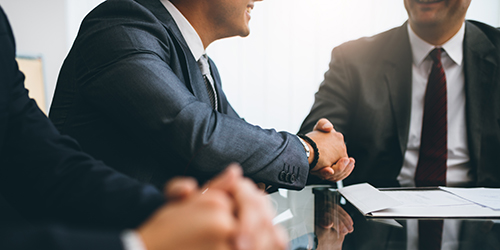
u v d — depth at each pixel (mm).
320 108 1530
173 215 228
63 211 379
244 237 217
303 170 692
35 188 409
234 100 2602
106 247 215
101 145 664
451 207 642
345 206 695
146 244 220
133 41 635
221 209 223
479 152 1266
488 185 968
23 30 2705
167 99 596
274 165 647
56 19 2768
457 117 1338
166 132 585
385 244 460
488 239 474
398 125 1369
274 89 2543
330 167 813
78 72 658
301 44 2477
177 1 840
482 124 1271
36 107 511
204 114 617
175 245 213
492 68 1266
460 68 1335
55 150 443
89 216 364
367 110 1420
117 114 611
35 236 217
